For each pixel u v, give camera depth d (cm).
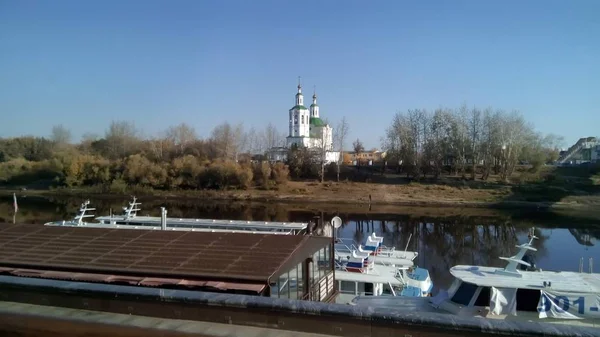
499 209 6894
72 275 1461
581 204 6906
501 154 8438
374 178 9206
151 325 816
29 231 1914
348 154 14362
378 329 727
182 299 838
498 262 3822
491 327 664
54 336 870
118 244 1709
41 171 9756
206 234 1791
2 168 9606
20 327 893
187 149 10581
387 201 7581
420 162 8925
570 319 1471
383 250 3288
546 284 1527
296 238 1689
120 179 9075
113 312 891
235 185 8819
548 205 6862
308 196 8138
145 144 11119
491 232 5288
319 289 1706
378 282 2183
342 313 742
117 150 11044
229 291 1294
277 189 8606
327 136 10762
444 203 7238
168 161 9688
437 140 9262
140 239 1761
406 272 2617
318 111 14600
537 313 1509
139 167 9056
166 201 8262
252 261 1463
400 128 9506
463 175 8956
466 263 3791
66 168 9219
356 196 7981
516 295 1538
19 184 9656
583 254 4134
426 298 1778
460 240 4841
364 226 5734
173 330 794
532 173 8450
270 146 12456
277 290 1388
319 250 1766
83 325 852
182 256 1545
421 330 703
